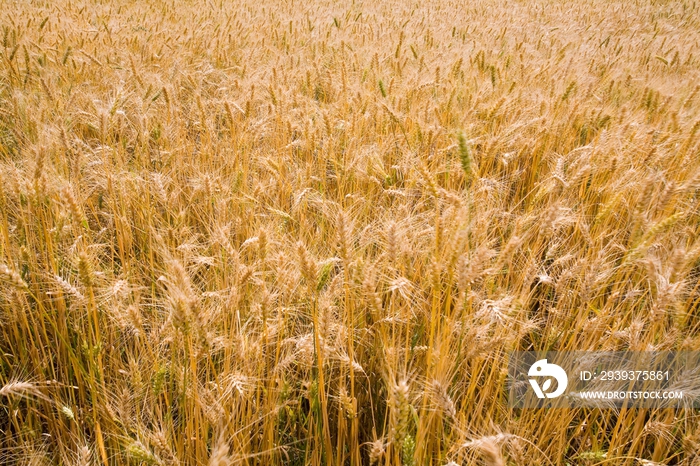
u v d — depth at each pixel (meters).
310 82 5.89
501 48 8.79
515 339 2.52
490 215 3.39
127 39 8.33
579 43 9.61
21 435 2.34
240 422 2.34
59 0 13.16
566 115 5.06
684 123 4.46
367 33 9.92
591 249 3.13
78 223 3.01
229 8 13.69
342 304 2.78
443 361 2.10
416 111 5.23
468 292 2.37
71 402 2.54
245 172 4.08
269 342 2.53
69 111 4.99
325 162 4.38
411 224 3.04
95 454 2.14
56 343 2.69
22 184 3.12
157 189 3.71
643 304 2.78
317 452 2.30
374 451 1.99
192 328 2.28
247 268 2.48
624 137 4.28
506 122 4.96
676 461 2.44
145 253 3.46
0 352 2.70
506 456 2.14
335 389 2.59
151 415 2.29
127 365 2.63
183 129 4.87
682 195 3.10
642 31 12.17
